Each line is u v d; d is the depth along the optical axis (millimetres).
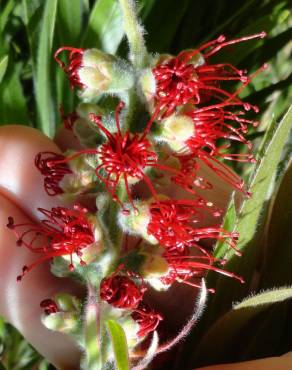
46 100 236
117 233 157
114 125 150
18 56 260
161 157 157
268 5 263
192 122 148
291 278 200
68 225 157
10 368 229
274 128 182
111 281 156
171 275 165
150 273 158
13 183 201
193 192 165
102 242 157
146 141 146
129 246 178
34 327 204
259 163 177
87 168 156
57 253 160
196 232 171
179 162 161
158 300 215
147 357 165
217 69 169
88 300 157
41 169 162
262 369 176
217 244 177
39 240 198
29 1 222
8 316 204
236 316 178
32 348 230
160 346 188
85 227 156
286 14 258
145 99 145
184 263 168
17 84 231
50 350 208
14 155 202
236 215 186
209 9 263
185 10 248
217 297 189
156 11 240
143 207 154
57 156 160
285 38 258
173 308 217
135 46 142
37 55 229
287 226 198
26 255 197
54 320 162
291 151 231
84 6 236
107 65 141
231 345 193
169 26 243
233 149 254
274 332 198
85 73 142
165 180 158
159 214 157
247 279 194
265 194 177
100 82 142
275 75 289
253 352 198
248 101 250
